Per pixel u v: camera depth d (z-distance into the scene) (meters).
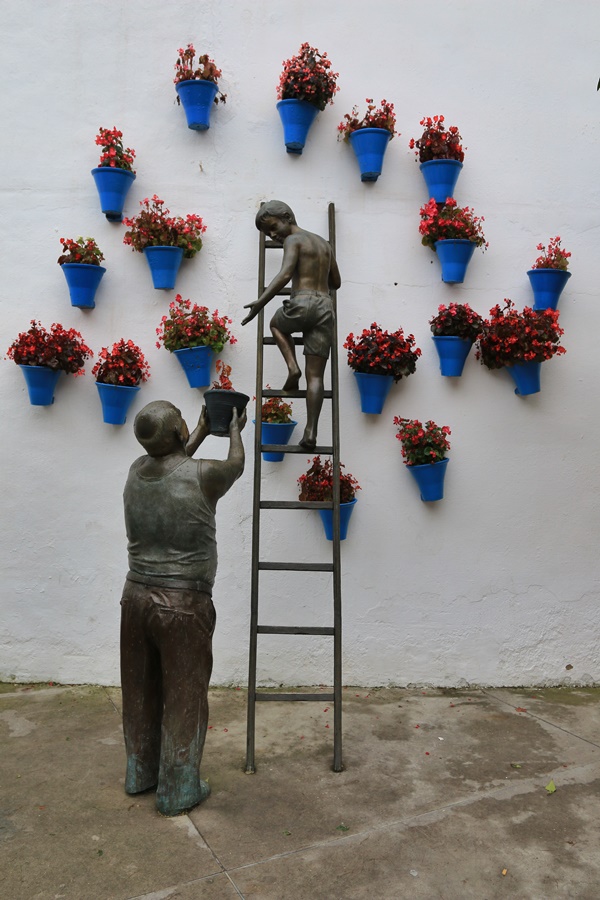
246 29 4.38
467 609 4.45
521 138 4.52
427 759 3.45
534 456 4.50
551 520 4.51
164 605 2.87
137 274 4.31
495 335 4.22
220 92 4.35
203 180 4.35
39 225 4.31
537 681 4.51
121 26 4.35
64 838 2.72
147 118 4.35
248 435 4.31
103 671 4.32
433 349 4.43
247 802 3.02
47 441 4.30
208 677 3.01
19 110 4.33
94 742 3.55
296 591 4.32
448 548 4.44
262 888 2.46
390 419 4.39
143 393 4.30
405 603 4.41
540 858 2.66
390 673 4.41
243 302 4.34
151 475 2.92
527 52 4.53
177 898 2.40
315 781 3.21
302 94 4.16
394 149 4.43
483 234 4.48
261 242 4.02
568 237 4.54
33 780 3.16
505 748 3.58
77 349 4.12
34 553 4.30
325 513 4.22
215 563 3.02
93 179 4.33
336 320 3.97
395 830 2.83
